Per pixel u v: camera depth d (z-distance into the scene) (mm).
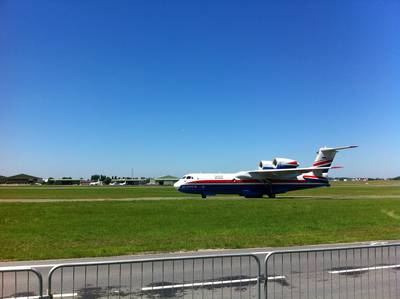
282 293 8125
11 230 18562
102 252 12711
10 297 7777
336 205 35156
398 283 8953
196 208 31141
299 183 53469
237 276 9547
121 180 195875
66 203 37219
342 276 9555
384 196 56000
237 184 51438
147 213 26953
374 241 15438
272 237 16266
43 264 10938
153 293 8086
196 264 10992
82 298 7707
